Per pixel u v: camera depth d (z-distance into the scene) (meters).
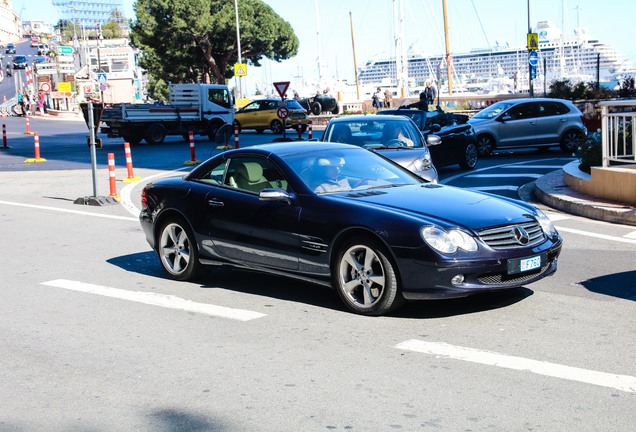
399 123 13.95
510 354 5.64
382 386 5.06
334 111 49.34
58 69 95.88
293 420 4.55
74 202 15.45
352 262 6.85
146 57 69.06
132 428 4.52
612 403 4.68
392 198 7.10
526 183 17.02
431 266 6.34
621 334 6.08
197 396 4.99
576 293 7.46
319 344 6.02
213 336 6.32
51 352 6.02
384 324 6.52
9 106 78.69
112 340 6.29
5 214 14.10
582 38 121.88
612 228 11.31
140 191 17.39
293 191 7.34
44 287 8.30
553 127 23.61
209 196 8.02
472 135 20.16
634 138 12.89
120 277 8.73
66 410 4.82
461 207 6.89
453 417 4.52
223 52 68.75
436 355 5.66
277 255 7.38
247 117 40.91
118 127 34.94
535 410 4.59
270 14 69.81
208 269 8.38
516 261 6.54
